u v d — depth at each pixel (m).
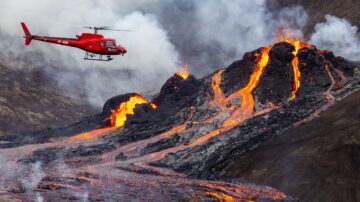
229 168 117.94
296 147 107.25
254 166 111.50
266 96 165.88
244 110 163.12
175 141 154.75
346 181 85.81
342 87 150.88
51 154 163.12
